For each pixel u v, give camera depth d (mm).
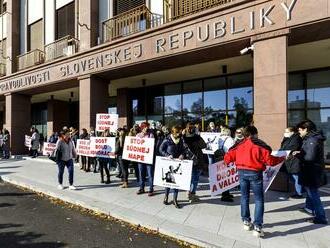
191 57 12273
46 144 16281
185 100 16828
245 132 6305
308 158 6555
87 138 13812
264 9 9719
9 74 21391
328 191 9180
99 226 7004
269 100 9602
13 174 13453
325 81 13742
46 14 20016
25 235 6406
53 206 8664
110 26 15477
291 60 12781
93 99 15430
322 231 6219
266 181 7555
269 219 6898
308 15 8938
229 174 7777
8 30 21859
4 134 20531
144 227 6852
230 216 7172
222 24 10602
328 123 13609
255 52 9891
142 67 13852
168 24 11938
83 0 16078
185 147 8156
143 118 18578
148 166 9195
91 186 10469
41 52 19984
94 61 14984
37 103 26125
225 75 15375
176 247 5855
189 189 7711
